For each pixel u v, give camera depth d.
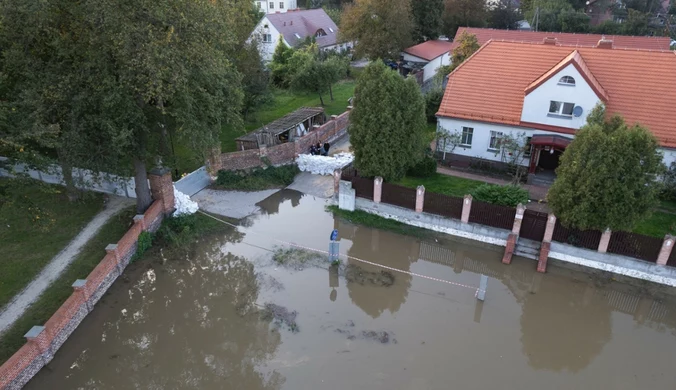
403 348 15.92
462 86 28.50
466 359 15.61
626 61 25.95
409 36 50.78
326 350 15.74
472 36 39.12
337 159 28.67
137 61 16.14
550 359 15.89
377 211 24.06
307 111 34.25
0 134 16.53
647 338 17.00
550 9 68.19
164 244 21.28
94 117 17.58
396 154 22.94
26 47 17.41
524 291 19.28
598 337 17.02
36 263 18.64
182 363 15.62
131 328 17.02
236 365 15.39
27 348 13.97
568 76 24.41
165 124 19.84
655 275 18.95
